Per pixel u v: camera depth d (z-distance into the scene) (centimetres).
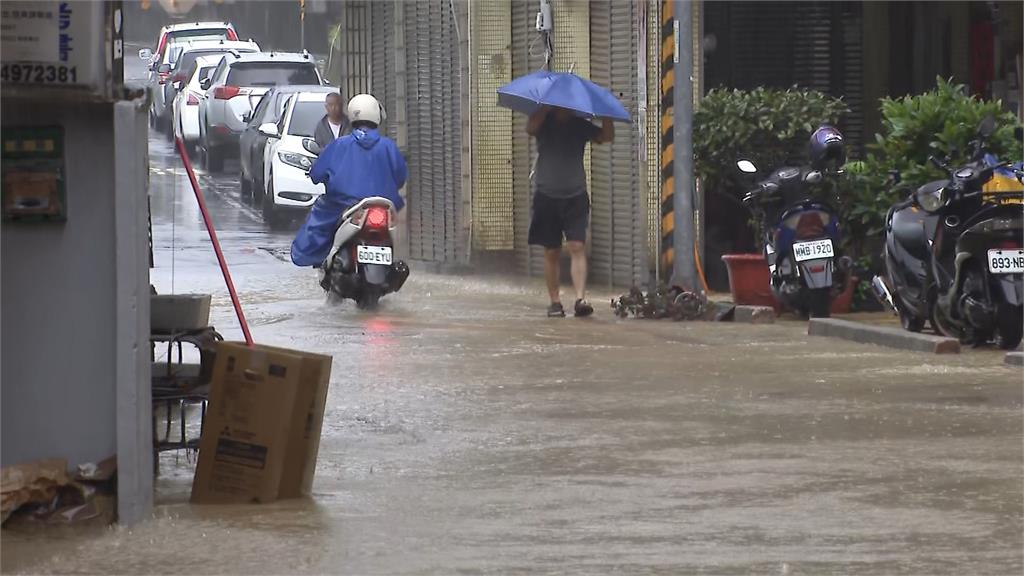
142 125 1655
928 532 1644
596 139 3647
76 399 1655
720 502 1781
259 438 1780
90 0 1587
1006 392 2503
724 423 2259
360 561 1538
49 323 1647
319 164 3844
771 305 3678
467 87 4659
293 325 3447
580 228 3612
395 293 4181
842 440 2131
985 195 2988
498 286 4381
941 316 3089
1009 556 1550
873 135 4578
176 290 4131
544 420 2294
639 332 3325
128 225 1639
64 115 1631
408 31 5069
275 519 1706
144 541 1608
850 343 3127
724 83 4481
